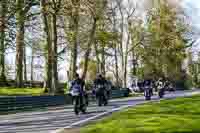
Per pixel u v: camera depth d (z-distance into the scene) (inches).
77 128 570.6
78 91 831.1
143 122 580.4
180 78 3543.3
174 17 2903.5
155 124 554.6
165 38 2908.5
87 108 1007.6
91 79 2982.3
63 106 1228.5
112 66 3110.2
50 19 1721.2
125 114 725.9
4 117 839.7
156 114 700.0
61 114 868.0
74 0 1539.1
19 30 1434.5
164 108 828.6
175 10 2903.5
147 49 3014.3
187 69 4291.3
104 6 1771.7
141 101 1299.2
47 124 652.7
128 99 1528.1
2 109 1011.9
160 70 3299.7
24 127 617.6
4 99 1023.6
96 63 2881.4
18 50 1903.3
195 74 4530.0
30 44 1694.1
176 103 956.0
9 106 1042.1
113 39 2513.5
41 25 1589.6
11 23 1368.1
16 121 733.3
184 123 561.3
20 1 1378.0
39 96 1182.9
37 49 1770.4
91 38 1923.0
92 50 2532.0
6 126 644.1
